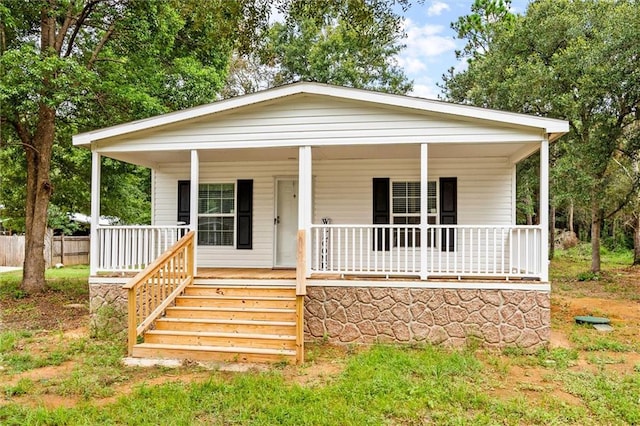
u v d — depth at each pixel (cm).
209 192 1084
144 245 876
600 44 1341
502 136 765
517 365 657
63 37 1273
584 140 1539
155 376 606
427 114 784
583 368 646
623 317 1009
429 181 995
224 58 1634
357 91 783
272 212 1059
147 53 1295
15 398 531
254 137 837
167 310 766
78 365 648
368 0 1083
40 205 1291
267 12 1171
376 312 769
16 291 1254
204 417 472
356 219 1013
